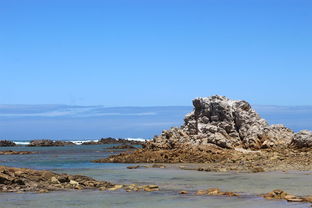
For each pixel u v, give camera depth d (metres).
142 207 25.59
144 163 62.12
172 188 33.56
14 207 25.50
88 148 151.62
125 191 31.83
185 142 69.19
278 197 28.17
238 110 71.81
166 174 44.75
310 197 27.28
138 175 44.09
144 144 73.69
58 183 34.34
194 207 25.38
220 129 69.75
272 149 65.25
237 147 67.81
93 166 57.75
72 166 58.28
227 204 26.17
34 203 26.78
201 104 74.00
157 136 72.81
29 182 33.47
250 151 64.62
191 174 44.31
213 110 72.44
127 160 64.69
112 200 27.95
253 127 69.88
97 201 27.58
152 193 30.94
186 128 73.75
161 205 26.14
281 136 69.31
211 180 38.62
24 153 108.12
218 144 67.00
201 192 30.66
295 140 65.38
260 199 27.84
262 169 45.34
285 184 34.97
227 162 56.28
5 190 31.05
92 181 35.75
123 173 46.47
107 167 55.56
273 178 39.09
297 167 48.00
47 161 71.56
